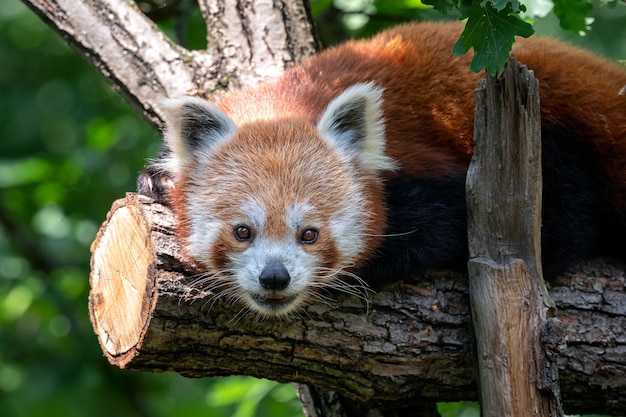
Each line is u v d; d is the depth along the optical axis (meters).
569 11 9.86
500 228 8.32
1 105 19.73
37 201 17.66
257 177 8.97
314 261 8.84
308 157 9.15
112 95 19.02
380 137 9.46
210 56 11.47
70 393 17.80
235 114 9.89
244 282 8.52
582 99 10.27
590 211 9.99
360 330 8.44
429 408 9.78
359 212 9.17
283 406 14.09
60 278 17.77
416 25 11.02
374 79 10.12
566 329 8.07
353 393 8.56
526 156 8.24
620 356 8.55
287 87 10.14
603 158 10.27
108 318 8.54
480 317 8.20
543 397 7.93
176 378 18.39
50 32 19.98
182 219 9.02
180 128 9.43
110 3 11.63
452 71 10.27
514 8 8.20
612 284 8.98
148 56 11.36
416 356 8.46
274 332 8.30
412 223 9.34
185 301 8.02
